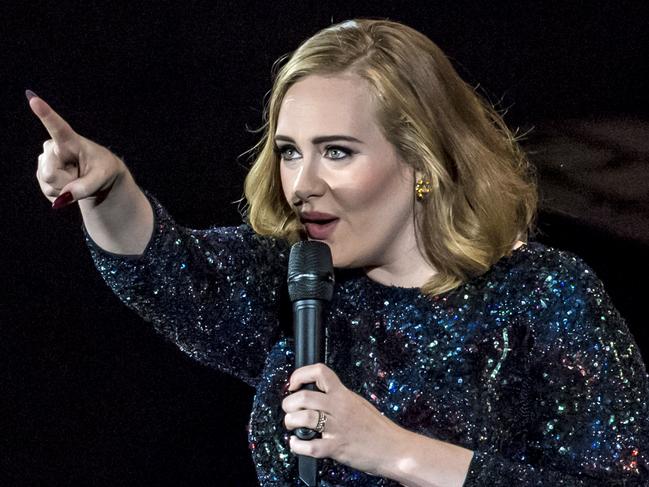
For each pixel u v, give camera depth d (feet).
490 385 21.25
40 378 37.68
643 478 19.71
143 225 21.15
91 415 37.81
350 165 20.68
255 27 36.81
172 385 37.96
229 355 23.31
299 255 18.61
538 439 20.83
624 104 35.40
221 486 38.11
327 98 20.56
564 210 35.73
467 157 21.63
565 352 20.71
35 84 36.68
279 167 22.70
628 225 35.45
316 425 17.70
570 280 21.22
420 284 22.20
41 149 37.01
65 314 37.65
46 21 36.50
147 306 21.93
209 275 22.25
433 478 18.89
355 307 22.57
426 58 21.44
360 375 22.13
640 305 35.47
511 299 21.47
